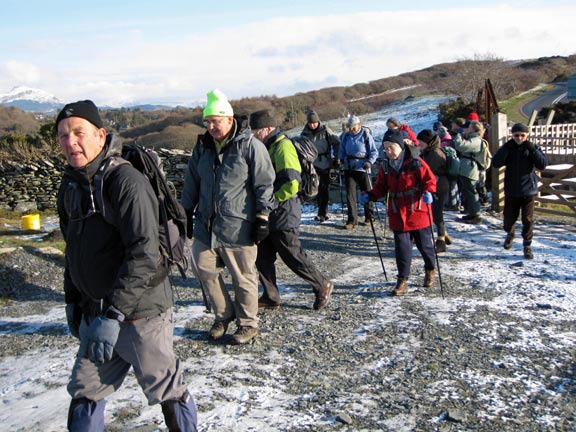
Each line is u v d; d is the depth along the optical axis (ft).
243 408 11.57
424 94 163.84
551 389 12.23
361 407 11.57
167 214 8.73
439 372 13.15
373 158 30.81
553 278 20.98
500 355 14.06
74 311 8.96
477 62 148.25
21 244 24.95
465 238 28.84
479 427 10.73
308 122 32.65
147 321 8.47
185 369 13.55
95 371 8.48
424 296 19.16
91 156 8.09
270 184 14.43
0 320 17.97
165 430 10.71
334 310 17.88
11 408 11.93
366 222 32.63
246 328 15.15
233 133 14.23
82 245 8.14
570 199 35.60
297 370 13.43
